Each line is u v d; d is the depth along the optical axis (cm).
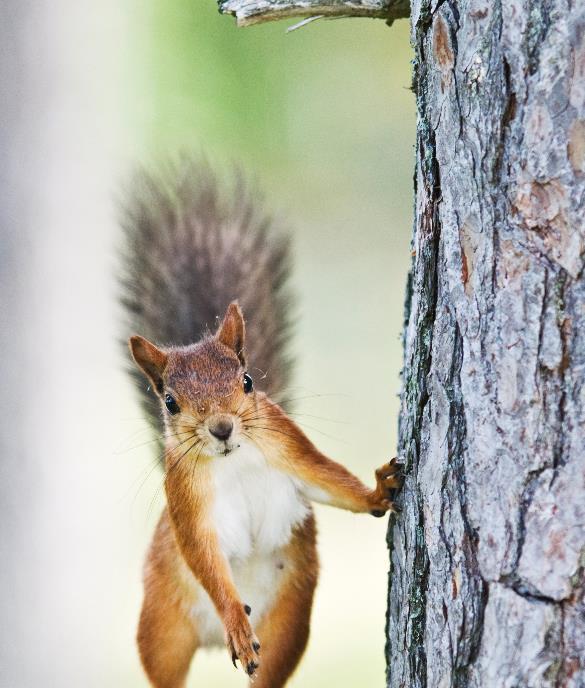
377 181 426
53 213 358
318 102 422
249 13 331
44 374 358
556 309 322
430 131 326
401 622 329
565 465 322
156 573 342
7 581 358
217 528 338
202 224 345
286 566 340
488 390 324
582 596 322
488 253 324
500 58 323
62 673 358
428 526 326
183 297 345
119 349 356
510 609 323
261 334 344
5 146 356
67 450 359
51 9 358
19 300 357
